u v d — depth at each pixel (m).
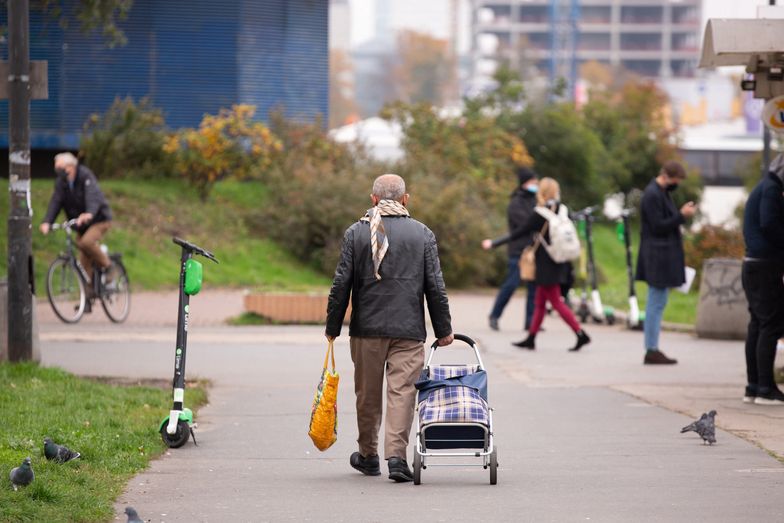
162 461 24.39
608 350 45.34
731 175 195.12
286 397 33.25
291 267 78.94
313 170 83.94
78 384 32.16
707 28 33.19
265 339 47.22
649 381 36.88
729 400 32.75
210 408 31.30
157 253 74.44
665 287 40.69
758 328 32.19
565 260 44.59
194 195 84.75
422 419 21.78
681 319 58.59
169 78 99.06
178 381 26.19
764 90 34.44
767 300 31.42
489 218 88.50
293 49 102.69
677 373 38.78
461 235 80.06
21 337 34.03
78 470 22.11
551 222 44.28
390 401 22.67
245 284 73.19
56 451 22.17
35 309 34.47
